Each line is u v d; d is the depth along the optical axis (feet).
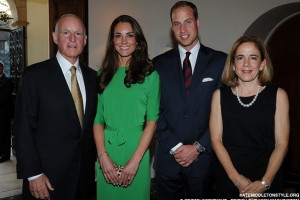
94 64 12.78
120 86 7.04
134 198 7.05
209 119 7.02
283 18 16.14
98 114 7.22
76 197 6.62
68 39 6.46
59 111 6.31
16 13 21.09
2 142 18.35
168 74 7.71
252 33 15.08
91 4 12.55
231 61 6.62
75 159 6.49
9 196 12.62
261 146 6.33
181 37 7.57
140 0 13.21
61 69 6.53
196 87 7.51
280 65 16.93
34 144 6.23
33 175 6.10
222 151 6.50
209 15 13.87
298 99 16.90
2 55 24.94
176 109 7.57
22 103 6.18
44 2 21.70
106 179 6.91
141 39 7.10
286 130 6.21
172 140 7.62
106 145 7.02
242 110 6.40
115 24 7.09
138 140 6.95
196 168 7.59
